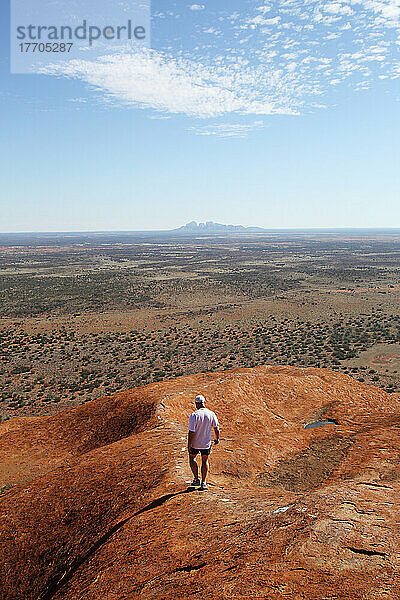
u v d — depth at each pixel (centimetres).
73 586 696
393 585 462
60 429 1969
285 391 1922
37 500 1125
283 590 468
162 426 1534
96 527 899
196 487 932
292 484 1120
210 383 1962
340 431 1530
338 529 606
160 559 650
